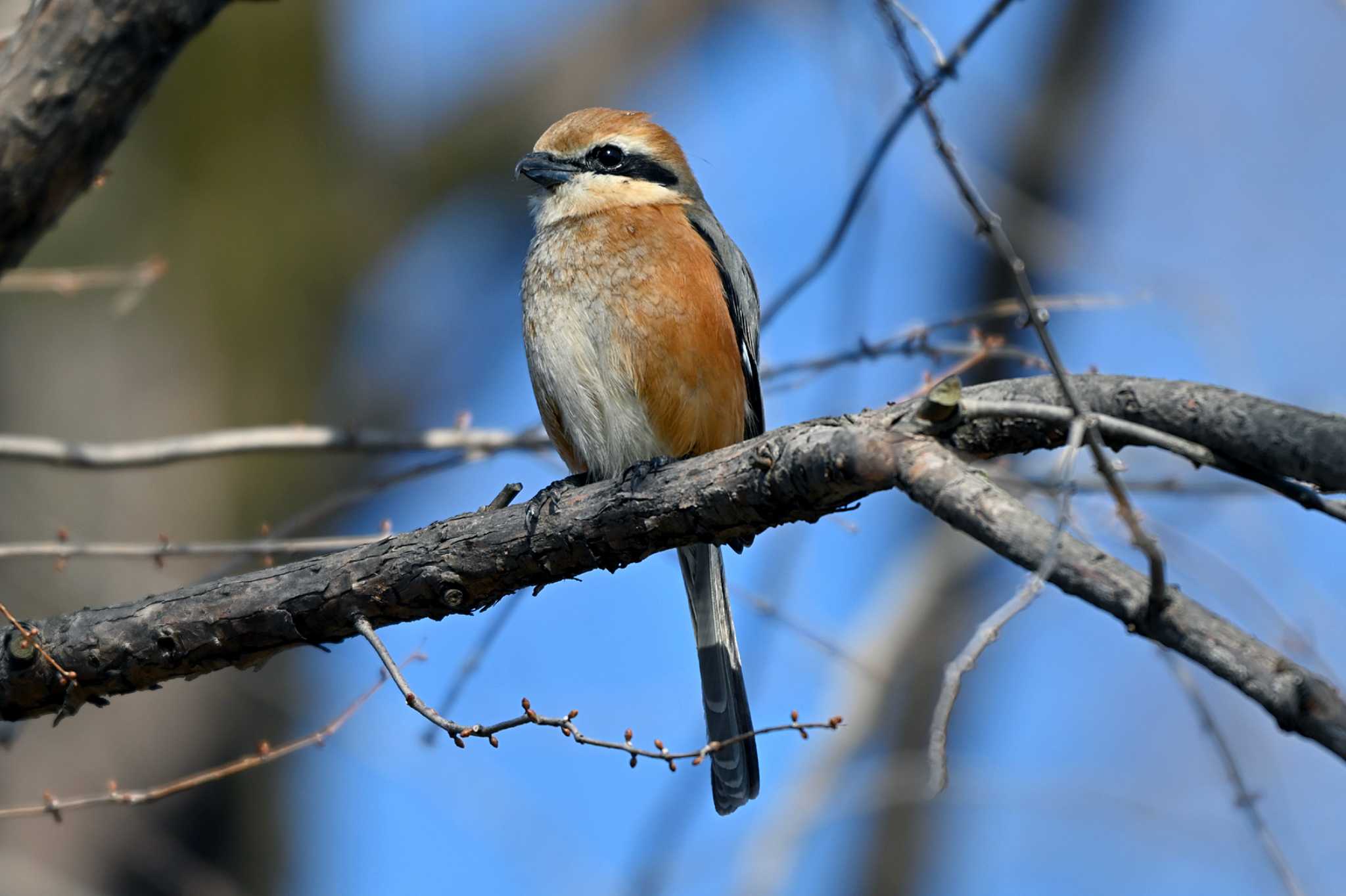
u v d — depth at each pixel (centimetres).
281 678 1361
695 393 881
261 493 1409
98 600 1247
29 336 1344
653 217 930
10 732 824
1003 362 1220
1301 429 539
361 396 1563
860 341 952
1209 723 745
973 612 1338
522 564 684
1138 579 457
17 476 1273
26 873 1176
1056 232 1289
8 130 686
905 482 532
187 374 1402
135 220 1442
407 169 1634
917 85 549
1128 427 502
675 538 666
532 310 919
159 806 1276
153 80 719
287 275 1516
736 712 908
